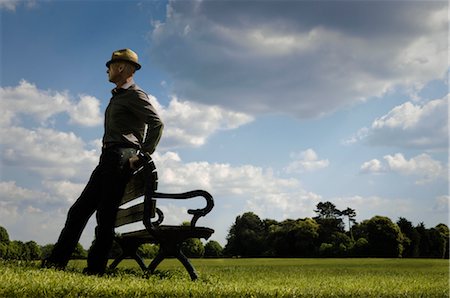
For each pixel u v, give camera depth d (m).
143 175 5.46
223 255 96.44
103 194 5.49
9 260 6.06
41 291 3.71
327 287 6.21
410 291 6.02
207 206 5.57
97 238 5.45
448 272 13.56
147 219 5.36
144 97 5.75
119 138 5.66
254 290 4.82
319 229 93.44
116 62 5.99
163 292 4.23
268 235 94.19
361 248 87.19
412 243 92.62
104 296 3.87
